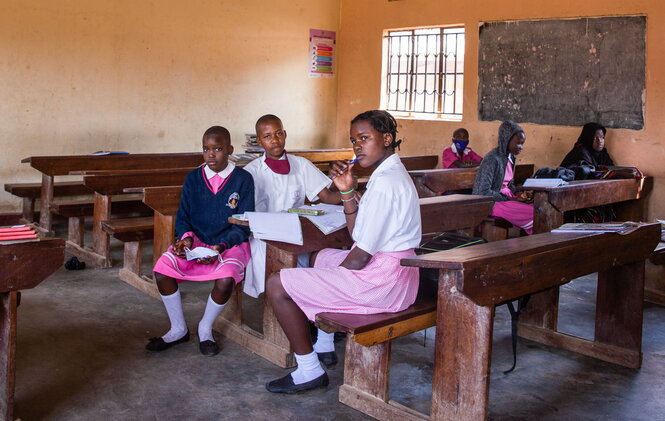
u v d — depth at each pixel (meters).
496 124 7.20
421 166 7.52
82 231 5.84
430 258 2.59
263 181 4.00
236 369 3.49
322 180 4.11
